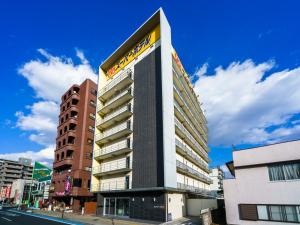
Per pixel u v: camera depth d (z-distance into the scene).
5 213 39.22
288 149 18.30
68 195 42.56
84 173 44.81
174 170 28.34
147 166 28.31
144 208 26.78
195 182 43.53
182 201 30.64
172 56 37.53
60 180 48.16
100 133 40.06
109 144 37.00
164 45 32.19
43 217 31.78
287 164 18.16
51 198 49.25
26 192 99.19
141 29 35.81
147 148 29.17
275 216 17.75
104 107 39.09
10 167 138.75
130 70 37.28
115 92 39.75
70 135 49.16
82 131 47.62
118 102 36.84
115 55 41.56
